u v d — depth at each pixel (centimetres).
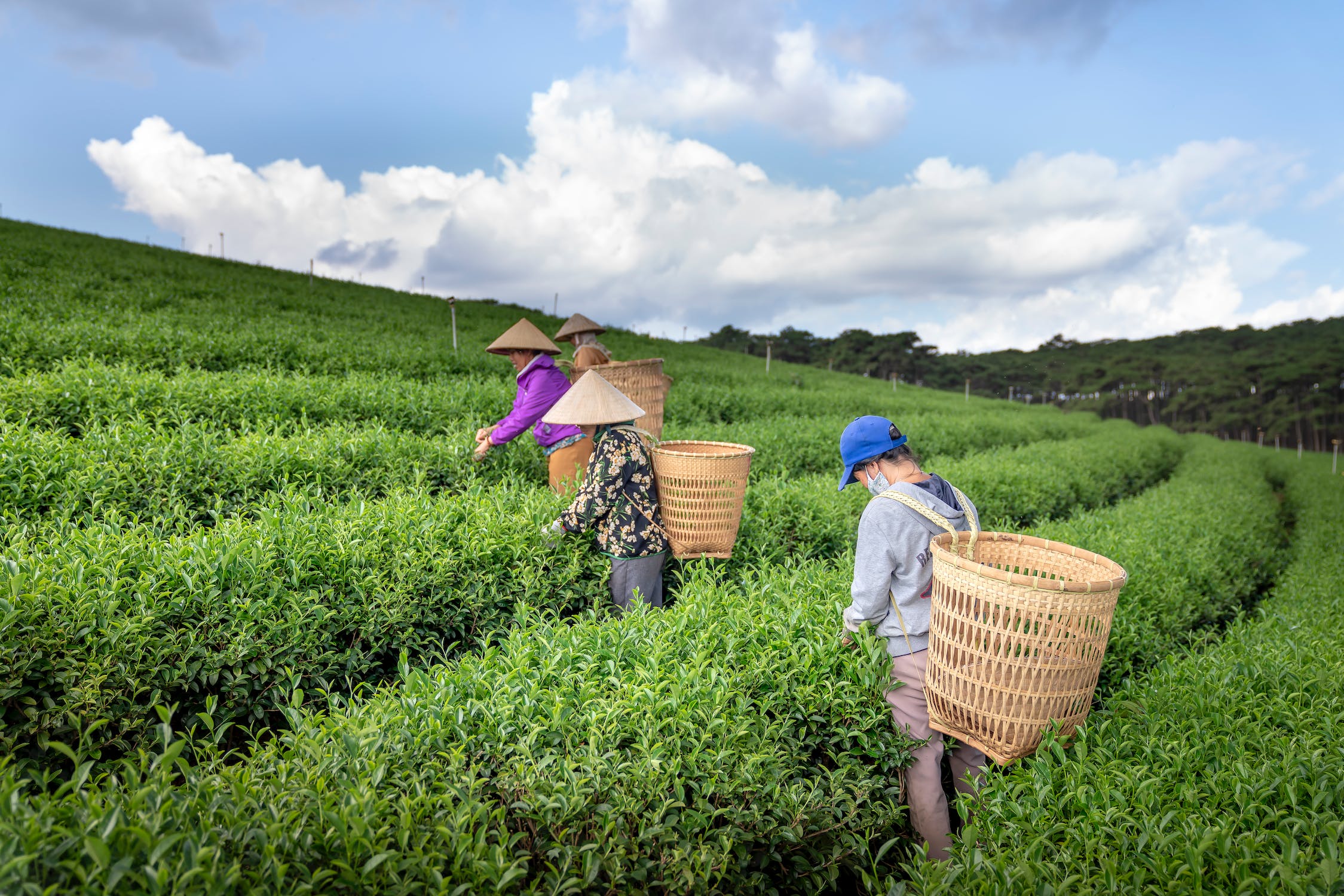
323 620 322
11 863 134
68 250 2331
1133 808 227
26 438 460
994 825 235
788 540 557
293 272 3472
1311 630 433
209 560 313
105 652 264
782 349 15075
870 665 289
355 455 568
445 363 1433
